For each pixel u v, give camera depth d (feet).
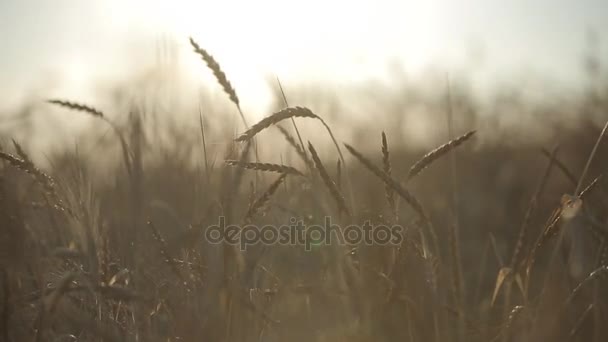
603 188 8.20
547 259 8.29
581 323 7.01
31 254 7.18
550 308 6.91
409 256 6.91
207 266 6.79
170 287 7.14
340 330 6.81
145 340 7.09
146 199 7.91
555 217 6.94
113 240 7.86
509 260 8.95
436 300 6.78
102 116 7.75
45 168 8.36
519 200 10.88
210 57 6.97
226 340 6.68
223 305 6.66
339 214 6.85
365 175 8.43
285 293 7.04
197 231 7.02
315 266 7.22
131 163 7.86
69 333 7.23
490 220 10.07
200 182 7.26
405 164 12.85
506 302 6.97
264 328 7.11
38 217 7.62
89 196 7.46
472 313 7.49
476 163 13.07
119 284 7.41
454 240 6.89
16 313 7.11
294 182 7.93
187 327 6.73
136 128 8.21
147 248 7.47
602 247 7.22
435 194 11.27
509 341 6.94
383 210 7.05
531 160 12.82
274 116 6.76
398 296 6.79
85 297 7.26
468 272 8.79
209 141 7.72
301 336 6.96
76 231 7.30
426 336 6.78
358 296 6.77
